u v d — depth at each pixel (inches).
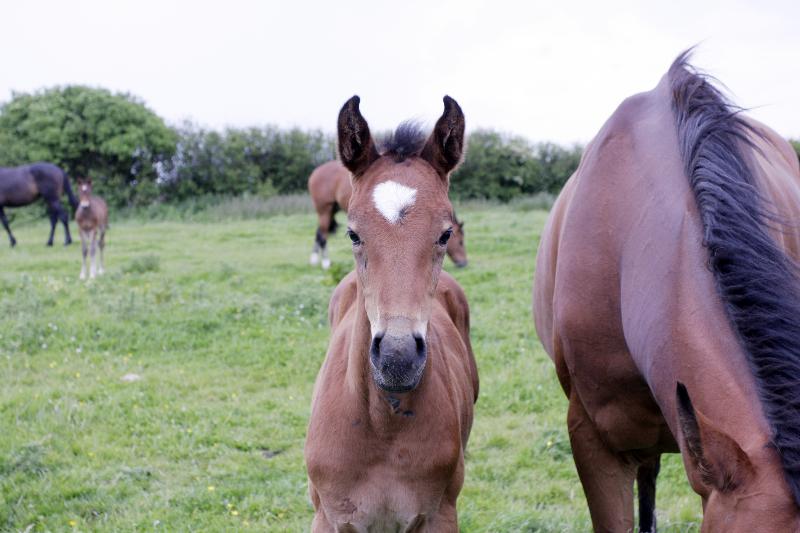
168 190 946.7
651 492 154.1
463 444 143.6
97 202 464.8
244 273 445.1
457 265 447.5
